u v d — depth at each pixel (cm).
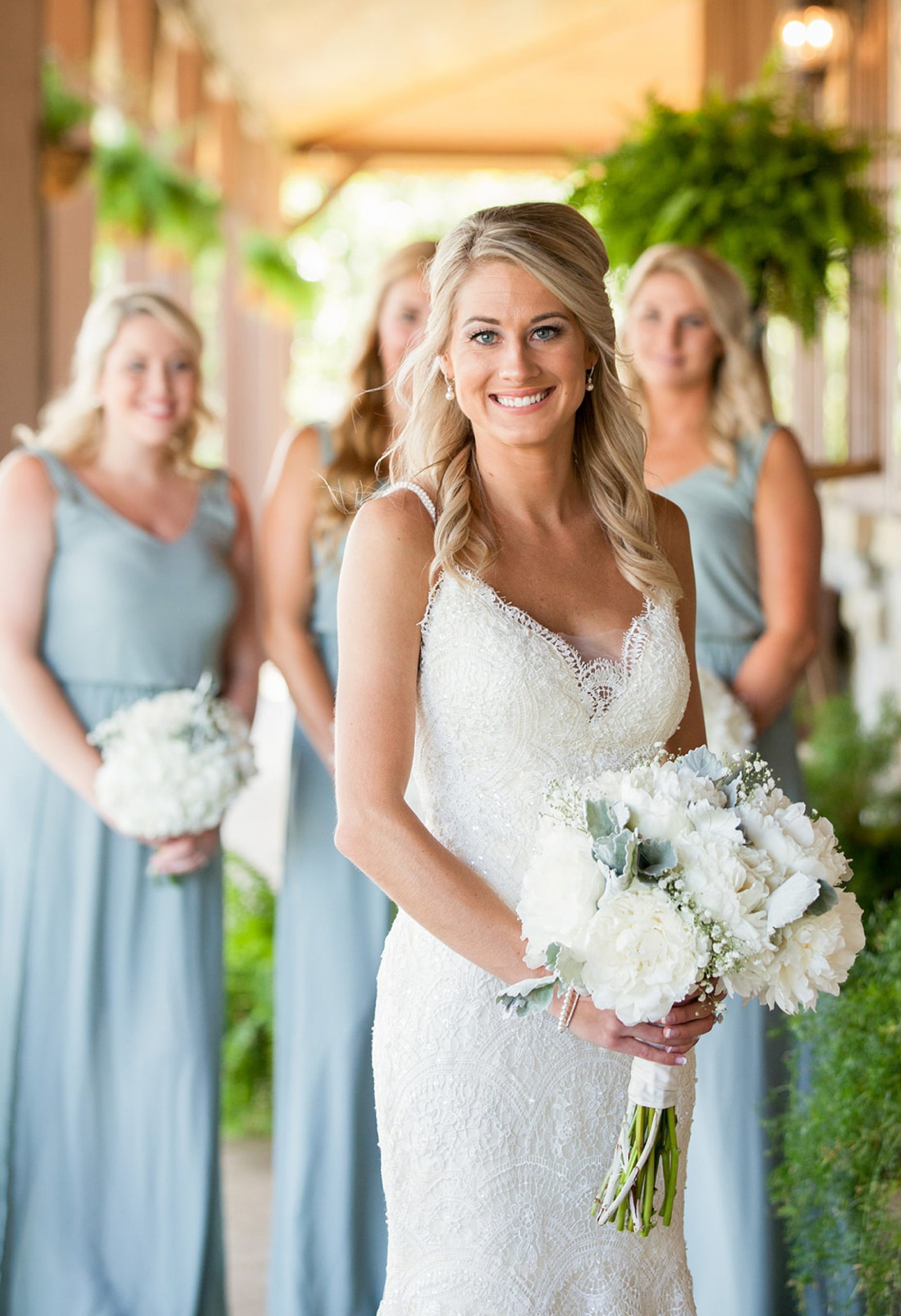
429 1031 312
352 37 1700
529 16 1805
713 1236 440
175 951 462
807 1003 268
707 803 272
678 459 471
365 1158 464
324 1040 463
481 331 303
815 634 463
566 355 304
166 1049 458
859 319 957
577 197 612
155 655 469
